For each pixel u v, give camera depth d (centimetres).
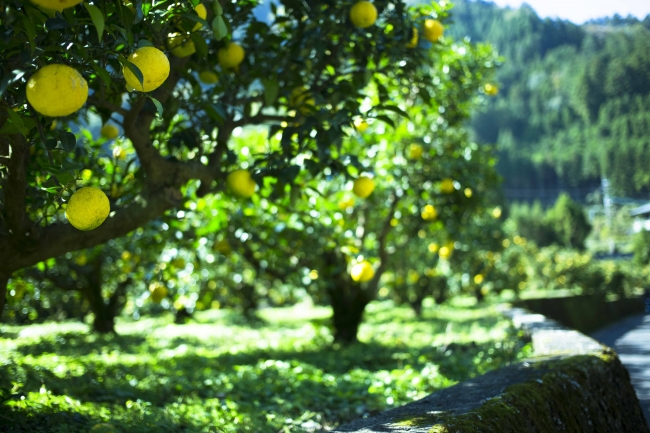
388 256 1053
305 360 749
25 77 234
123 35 241
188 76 369
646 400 610
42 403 343
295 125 422
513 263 2475
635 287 2773
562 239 4147
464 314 1806
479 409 267
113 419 348
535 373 349
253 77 439
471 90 900
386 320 1778
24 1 203
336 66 454
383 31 434
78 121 454
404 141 890
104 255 1055
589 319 1658
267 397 478
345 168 397
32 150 362
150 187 367
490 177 998
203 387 509
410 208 934
